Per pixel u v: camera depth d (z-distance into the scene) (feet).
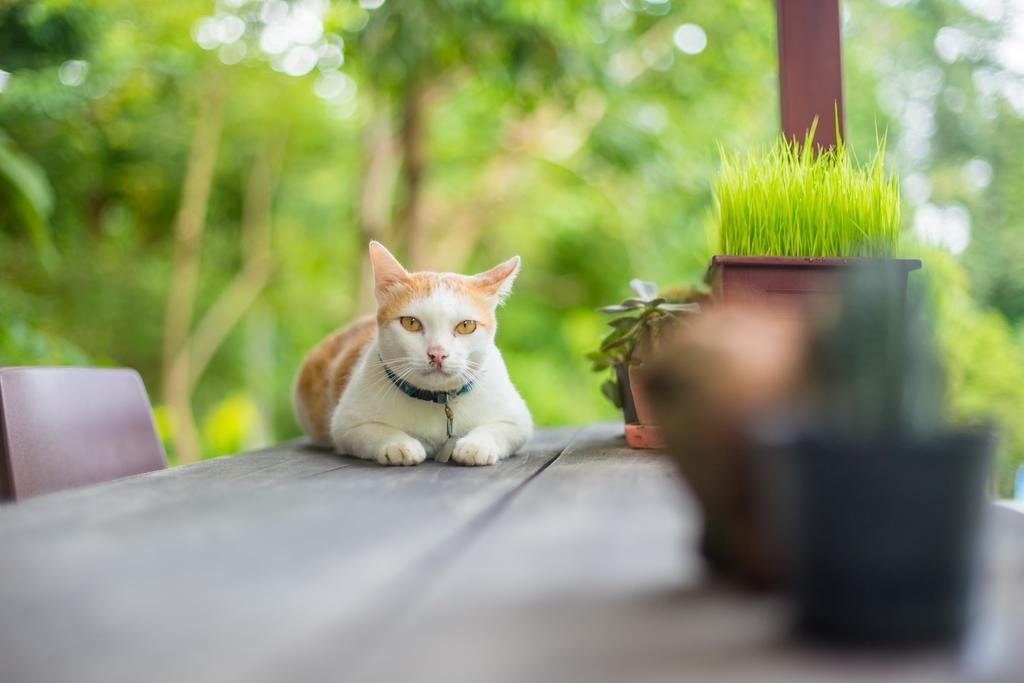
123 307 11.65
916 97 7.60
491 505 2.09
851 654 1.09
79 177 7.98
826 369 1.18
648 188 8.98
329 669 1.05
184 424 9.92
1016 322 5.82
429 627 1.20
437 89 7.79
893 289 1.15
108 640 1.17
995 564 1.50
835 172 2.90
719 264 2.83
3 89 5.80
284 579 1.47
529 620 1.23
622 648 1.11
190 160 9.68
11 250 7.39
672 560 1.55
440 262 9.47
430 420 2.94
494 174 9.38
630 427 3.03
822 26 3.29
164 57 7.85
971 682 1.00
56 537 1.88
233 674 1.03
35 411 2.78
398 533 1.86
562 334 11.99
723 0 7.64
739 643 1.13
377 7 5.82
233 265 11.84
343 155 11.32
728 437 1.34
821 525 1.12
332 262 11.87
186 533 1.89
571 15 6.26
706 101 8.46
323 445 3.50
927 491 1.09
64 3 5.00
